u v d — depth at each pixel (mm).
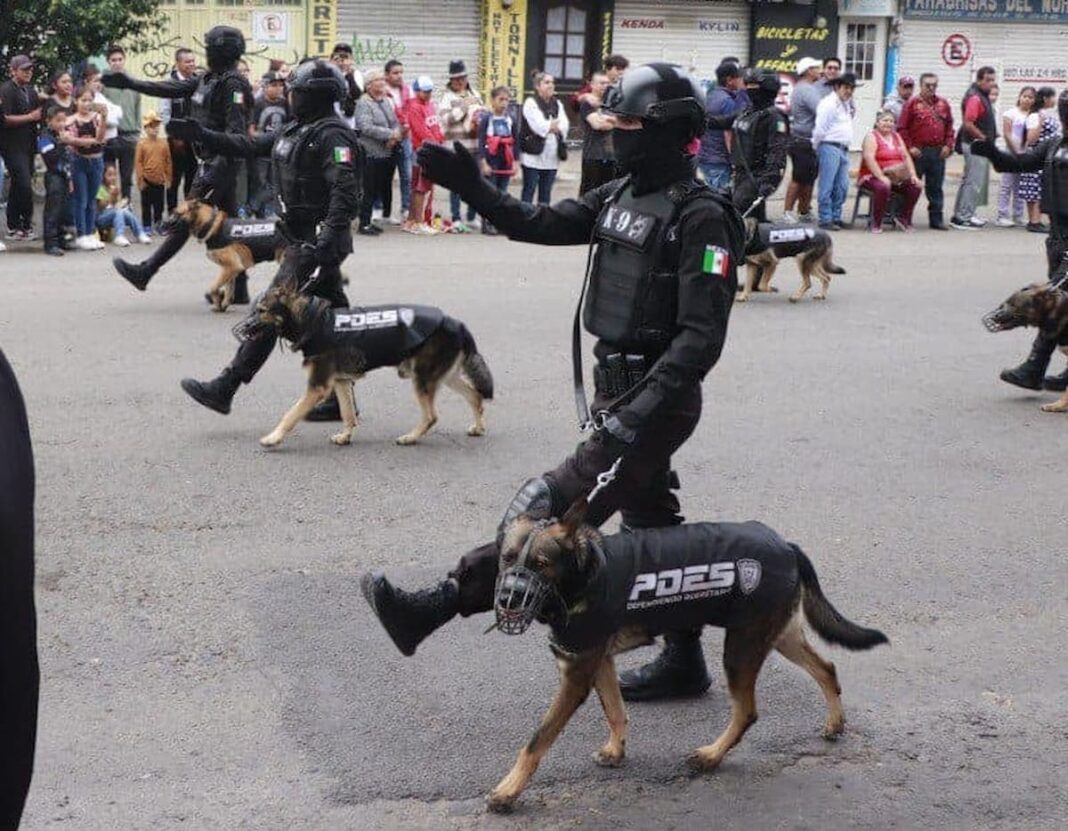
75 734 4750
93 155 14109
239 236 11227
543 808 4434
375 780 4555
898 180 17969
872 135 17953
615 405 4590
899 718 5129
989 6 25844
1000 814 4496
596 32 23750
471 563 4496
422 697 5141
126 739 4742
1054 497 7680
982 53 26094
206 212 11148
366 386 9406
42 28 15445
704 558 4367
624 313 4527
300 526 6750
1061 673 5559
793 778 4676
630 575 4254
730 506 7293
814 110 17859
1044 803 4574
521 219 4699
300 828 4266
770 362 10523
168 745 4719
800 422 8930
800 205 18266
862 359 10750
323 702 5066
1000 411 9391
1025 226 19094
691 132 4484
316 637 5586
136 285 11359
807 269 13094
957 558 6711
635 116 4414
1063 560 6754
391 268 13820
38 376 9164
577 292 12906
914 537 6965
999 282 14477
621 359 4574
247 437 8094
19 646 1752
